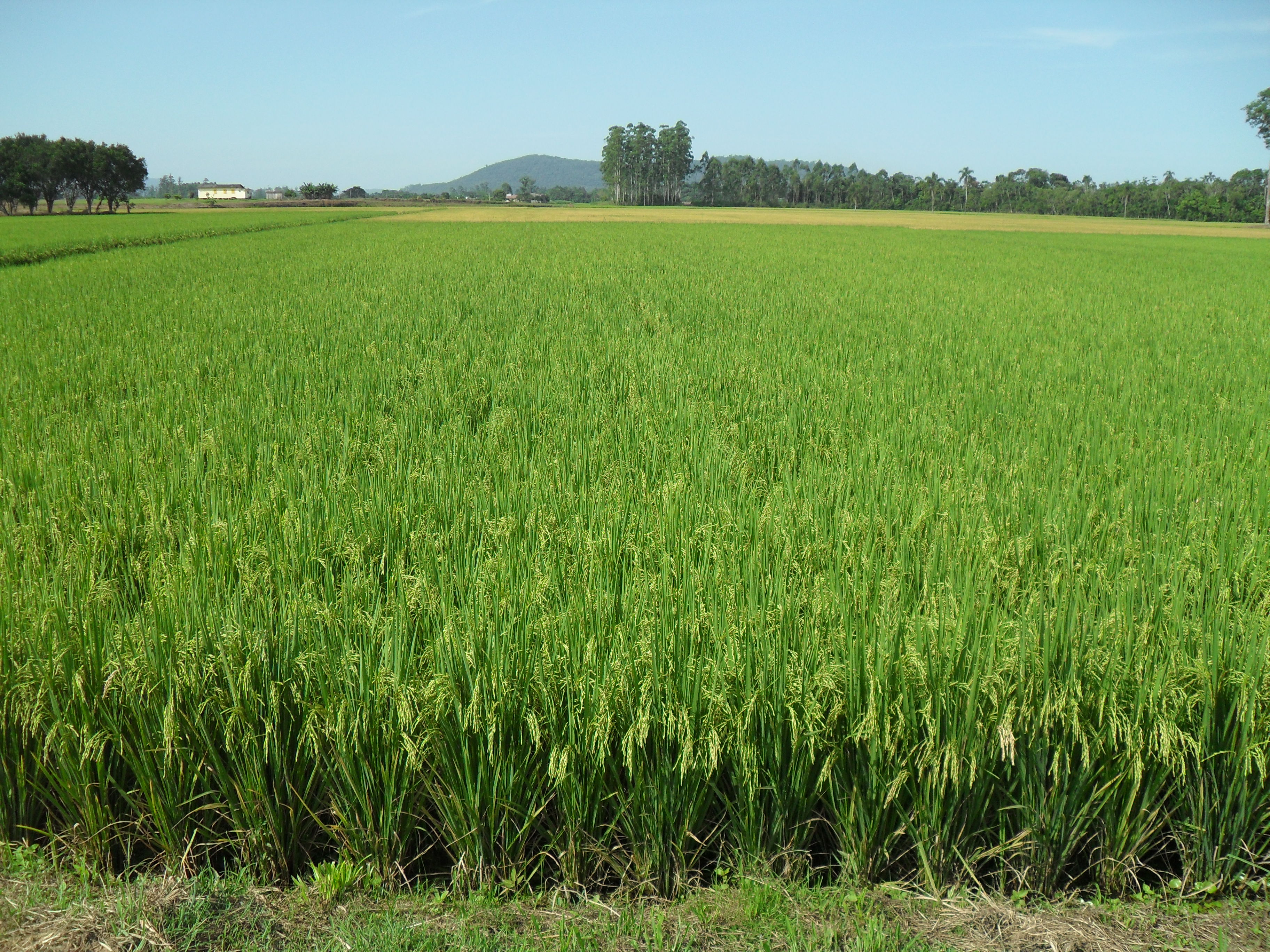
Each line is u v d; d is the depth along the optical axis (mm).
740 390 8336
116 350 10422
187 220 63000
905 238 50625
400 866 3123
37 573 3996
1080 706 3029
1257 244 51562
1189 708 3029
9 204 97438
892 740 2949
